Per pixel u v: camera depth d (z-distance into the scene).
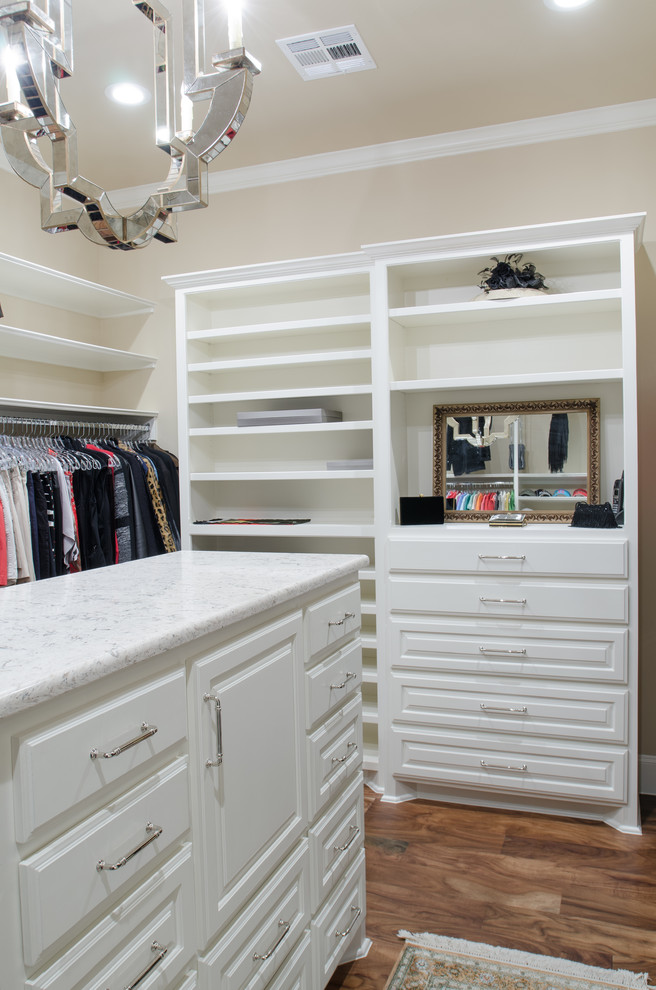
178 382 3.43
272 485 3.63
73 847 0.98
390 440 3.01
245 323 3.61
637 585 2.65
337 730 1.88
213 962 1.30
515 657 2.78
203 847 1.28
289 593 1.59
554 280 3.10
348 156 3.42
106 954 1.04
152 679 1.18
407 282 3.30
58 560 2.94
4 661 1.03
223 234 3.70
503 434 3.15
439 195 3.31
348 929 1.90
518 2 2.33
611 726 2.69
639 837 2.65
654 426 3.04
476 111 3.05
